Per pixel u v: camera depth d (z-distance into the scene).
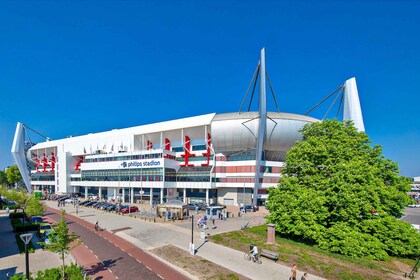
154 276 18.55
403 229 23.56
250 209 56.00
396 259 23.73
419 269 22.08
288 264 20.98
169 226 35.94
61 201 64.62
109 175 79.06
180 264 20.89
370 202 24.75
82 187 97.56
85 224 38.03
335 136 28.56
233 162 68.31
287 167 30.53
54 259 22.36
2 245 26.75
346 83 55.06
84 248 25.56
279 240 27.38
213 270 19.66
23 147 107.75
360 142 28.66
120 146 85.69
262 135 60.81
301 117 68.75
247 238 28.34
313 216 24.30
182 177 71.25
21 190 56.81
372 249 22.69
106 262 21.48
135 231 32.84
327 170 26.89
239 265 20.80
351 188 23.78
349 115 53.62
